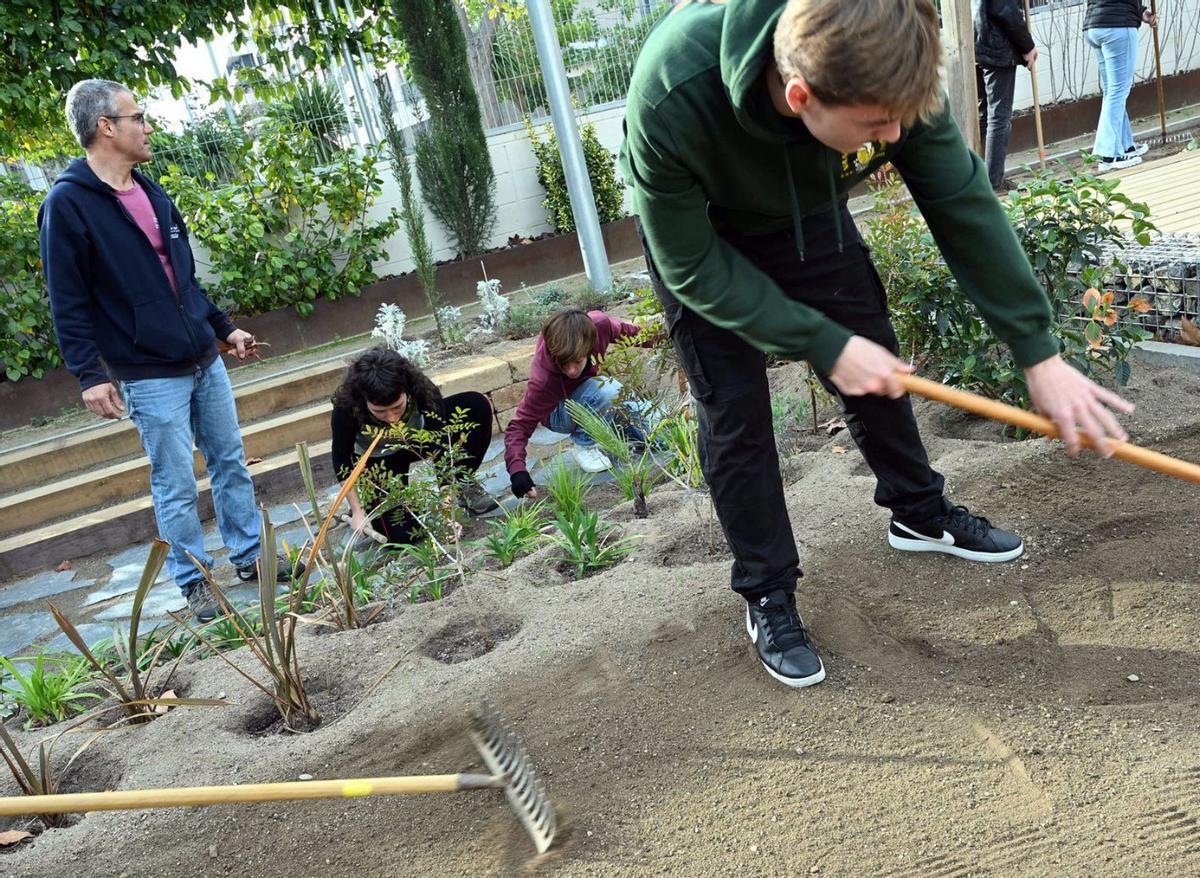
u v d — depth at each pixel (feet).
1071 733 7.50
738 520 8.50
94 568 17.65
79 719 9.62
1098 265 13.65
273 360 26.30
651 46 6.49
